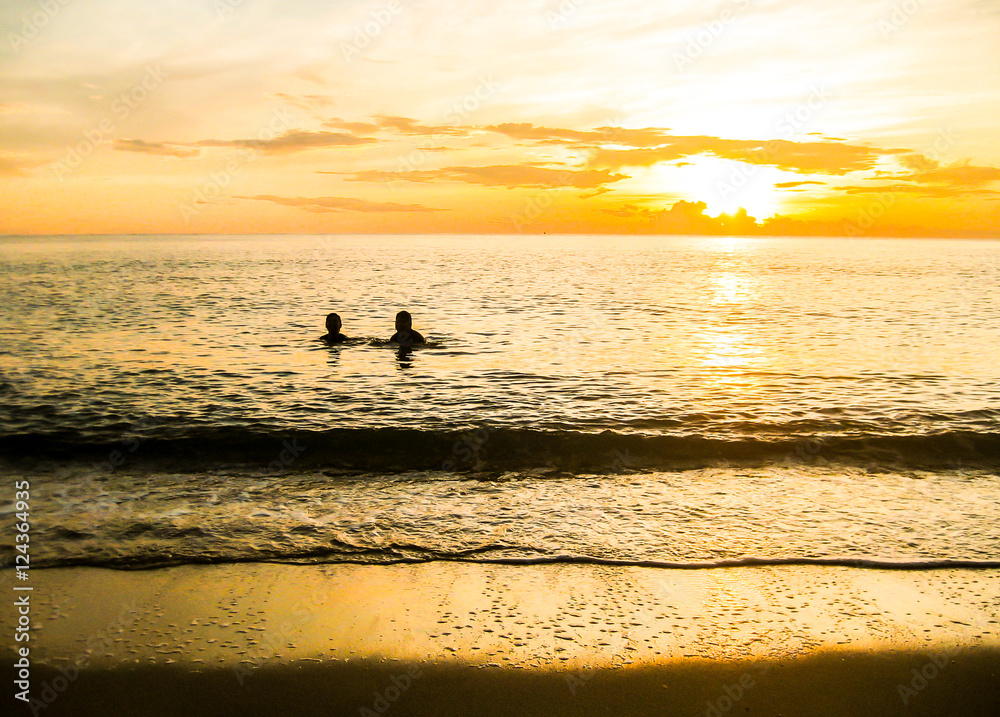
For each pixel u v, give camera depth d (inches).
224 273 2010.3
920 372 515.8
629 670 150.7
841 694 143.6
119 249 4832.7
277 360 566.9
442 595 183.6
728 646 159.6
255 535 223.8
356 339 669.3
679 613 174.1
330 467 300.0
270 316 917.8
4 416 377.7
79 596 182.2
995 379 487.2
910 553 208.4
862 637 163.6
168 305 1066.7
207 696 142.6
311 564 202.4
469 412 390.3
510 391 448.1
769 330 786.2
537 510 247.0
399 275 1929.1
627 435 331.6
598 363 558.3
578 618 171.6
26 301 1125.7
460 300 1174.3
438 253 4143.7
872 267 2628.0
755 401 417.7
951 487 270.8
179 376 498.0
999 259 3627.0
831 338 717.9
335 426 358.3
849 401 416.8
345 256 3533.5
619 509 247.4
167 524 233.0
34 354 595.5
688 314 968.9
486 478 284.8
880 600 180.5
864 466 297.4
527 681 147.1
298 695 142.9
